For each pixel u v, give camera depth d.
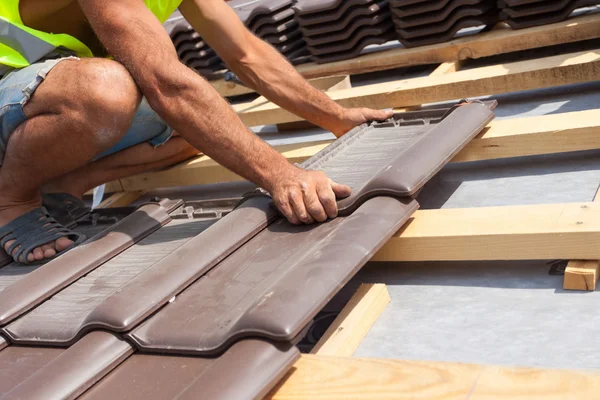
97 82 2.01
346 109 2.63
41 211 2.35
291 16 3.97
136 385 1.44
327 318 1.84
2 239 2.29
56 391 1.44
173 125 1.95
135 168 2.75
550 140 2.30
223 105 1.92
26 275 1.98
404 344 1.62
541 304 1.66
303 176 1.89
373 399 1.28
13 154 2.22
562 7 3.22
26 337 1.75
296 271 1.57
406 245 1.89
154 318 1.63
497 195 2.28
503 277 1.82
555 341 1.50
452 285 1.85
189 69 1.93
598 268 1.70
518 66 2.91
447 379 1.28
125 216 2.45
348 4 3.59
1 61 2.30
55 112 2.09
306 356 1.47
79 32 2.48
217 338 1.46
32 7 2.33
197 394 1.29
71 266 1.99
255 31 3.88
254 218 1.94
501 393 1.21
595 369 1.28
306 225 1.89
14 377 1.60
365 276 2.01
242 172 1.93
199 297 1.67
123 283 1.86
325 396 1.33
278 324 1.37
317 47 3.81
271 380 1.32
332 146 2.38
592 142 2.25
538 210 1.85
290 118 3.17
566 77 2.77
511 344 1.53
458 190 2.40
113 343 1.56
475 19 3.43
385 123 2.57
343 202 1.90
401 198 1.88
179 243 2.06
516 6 3.32
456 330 1.63
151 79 1.92
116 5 1.96
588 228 1.68
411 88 2.97
